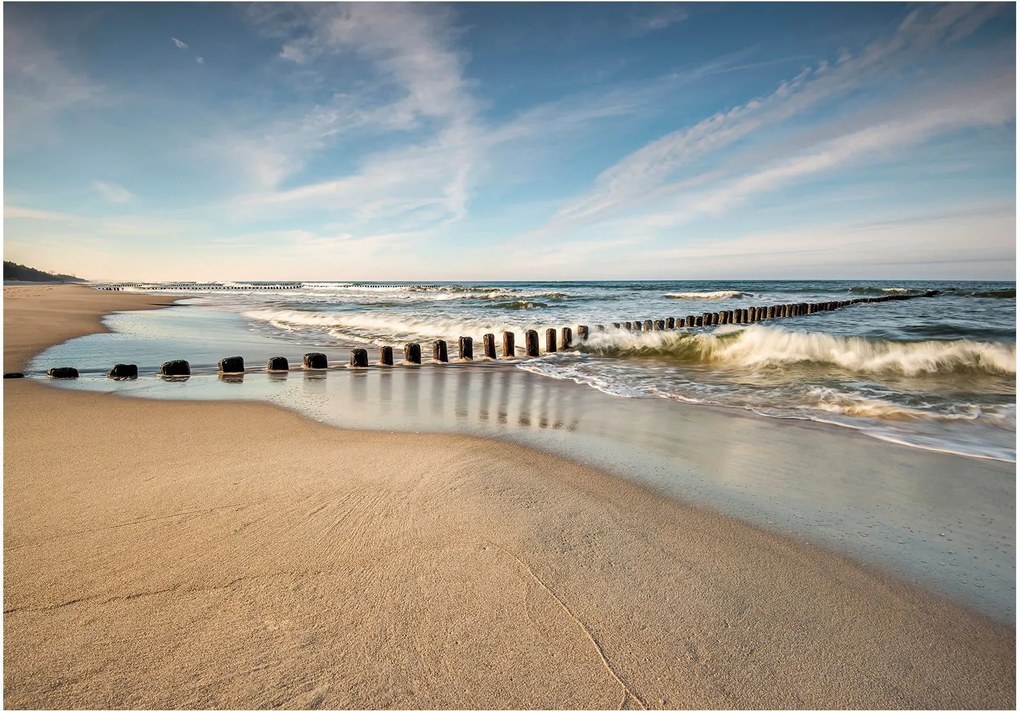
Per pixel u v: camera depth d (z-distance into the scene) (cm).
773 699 168
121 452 394
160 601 207
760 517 302
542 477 356
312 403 584
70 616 197
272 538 260
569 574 236
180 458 382
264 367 859
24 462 370
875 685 176
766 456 412
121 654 178
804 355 917
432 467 369
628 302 3091
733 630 201
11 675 168
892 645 196
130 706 158
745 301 3195
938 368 824
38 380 711
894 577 242
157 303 3331
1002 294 3634
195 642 185
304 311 2252
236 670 173
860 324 1565
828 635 200
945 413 554
